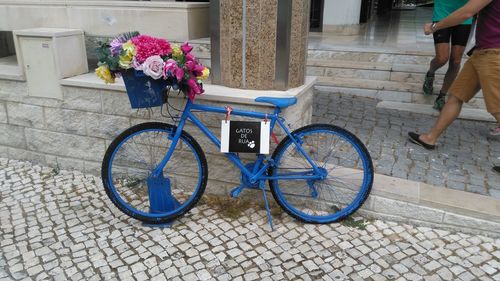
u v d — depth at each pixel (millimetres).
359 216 3297
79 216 3322
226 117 3010
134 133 3096
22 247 2943
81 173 4027
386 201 3176
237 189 3186
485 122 4883
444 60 4742
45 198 3588
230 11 3297
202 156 3158
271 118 3025
